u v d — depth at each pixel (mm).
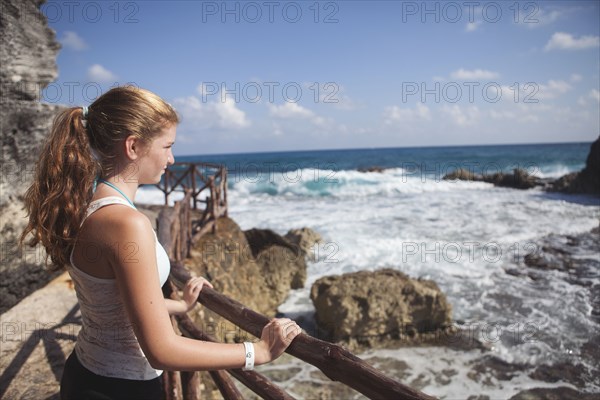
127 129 1169
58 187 1146
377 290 7004
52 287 5035
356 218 16656
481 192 26578
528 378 5949
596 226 15281
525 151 73062
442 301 6992
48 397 3033
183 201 6309
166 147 1275
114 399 1247
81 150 1175
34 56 4836
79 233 1140
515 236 13672
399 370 6141
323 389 5781
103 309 1183
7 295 4582
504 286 9312
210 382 5102
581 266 10703
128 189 1218
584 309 8102
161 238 3869
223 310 1580
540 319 7684
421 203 21312
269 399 1450
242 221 16062
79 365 1295
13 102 4570
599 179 25719
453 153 71812
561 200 22734
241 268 7734
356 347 6758
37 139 4941
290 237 11617
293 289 9141
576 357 6430
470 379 5934
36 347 3691
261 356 1177
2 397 3029
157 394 1353
